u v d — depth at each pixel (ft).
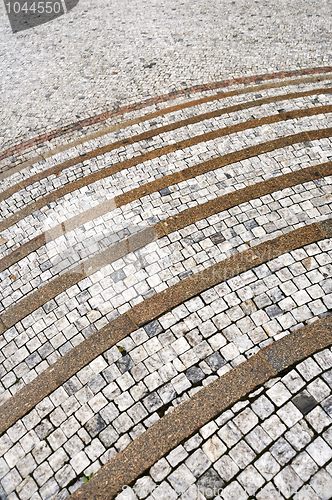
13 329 15.48
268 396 12.25
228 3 36.65
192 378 13.01
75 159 22.91
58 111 26.99
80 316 15.30
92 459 11.85
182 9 36.65
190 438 11.78
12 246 18.71
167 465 11.39
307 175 18.65
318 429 11.41
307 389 12.21
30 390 13.65
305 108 22.95
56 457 12.07
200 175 19.84
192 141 22.12
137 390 13.02
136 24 35.37
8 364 14.49
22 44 35.22
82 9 39.45
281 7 35.04
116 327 14.69
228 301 14.70
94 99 27.45
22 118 26.94
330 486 10.50
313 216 16.90
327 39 30.07
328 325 13.51
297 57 28.35
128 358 13.82
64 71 30.78
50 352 14.51
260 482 10.77
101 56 31.78
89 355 14.14
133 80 28.53
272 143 20.80
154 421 12.26
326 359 12.75
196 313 14.56
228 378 12.81
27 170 23.00
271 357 13.06
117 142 23.43
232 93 25.68
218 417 12.06
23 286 16.89
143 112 25.48
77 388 13.41
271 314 14.12
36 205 20.53
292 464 10.94
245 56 29.09
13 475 11.94
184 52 30.55
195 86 26.91
